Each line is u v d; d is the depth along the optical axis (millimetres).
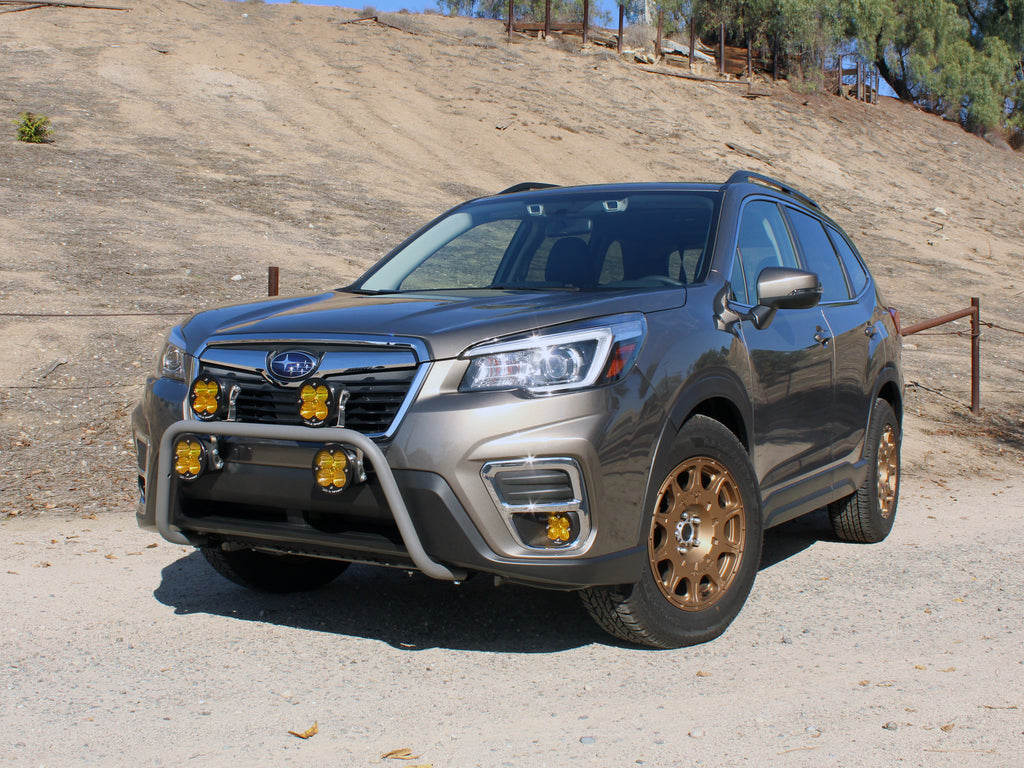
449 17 45000
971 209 33438
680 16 42875
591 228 5004
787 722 3367
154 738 3221
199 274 13414
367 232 18391
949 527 6617
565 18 45344
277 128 26812
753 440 4496
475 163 26797
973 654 4105
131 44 31766
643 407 3783
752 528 4328
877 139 39500
